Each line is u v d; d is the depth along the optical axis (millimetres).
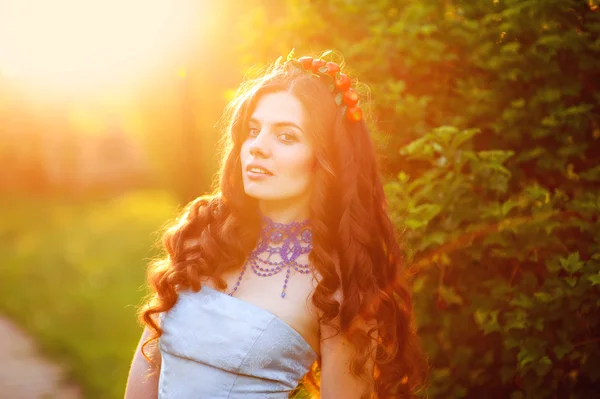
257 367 1725
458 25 3127
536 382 2611
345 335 1771
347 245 1811
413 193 3045
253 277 1826
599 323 2559
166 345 1812
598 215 2645
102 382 5605
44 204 21203
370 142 1932
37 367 6254
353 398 1806
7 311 8359
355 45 3244
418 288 2857
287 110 1774
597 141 2902
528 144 2971
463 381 2836
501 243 2637
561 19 2902
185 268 1831
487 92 3018
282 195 1778
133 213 18500
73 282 9805
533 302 2555
